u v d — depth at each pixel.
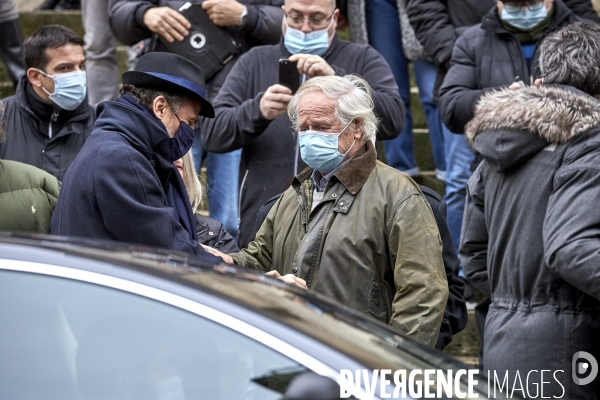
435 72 14.71
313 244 8.23
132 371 5.23
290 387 4.83
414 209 8.07
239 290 5.55
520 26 11.66
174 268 5.64
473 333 12.98
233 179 13.26
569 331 7.72
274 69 11.38
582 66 8.08
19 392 5.26
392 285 8.28
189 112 8.12
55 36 10.84
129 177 7.52
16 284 5.43
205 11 12.30
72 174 7.61
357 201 8.22
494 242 8.27
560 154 7.83
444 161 15.17
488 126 8.11
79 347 5.30
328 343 5.21
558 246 7.45
